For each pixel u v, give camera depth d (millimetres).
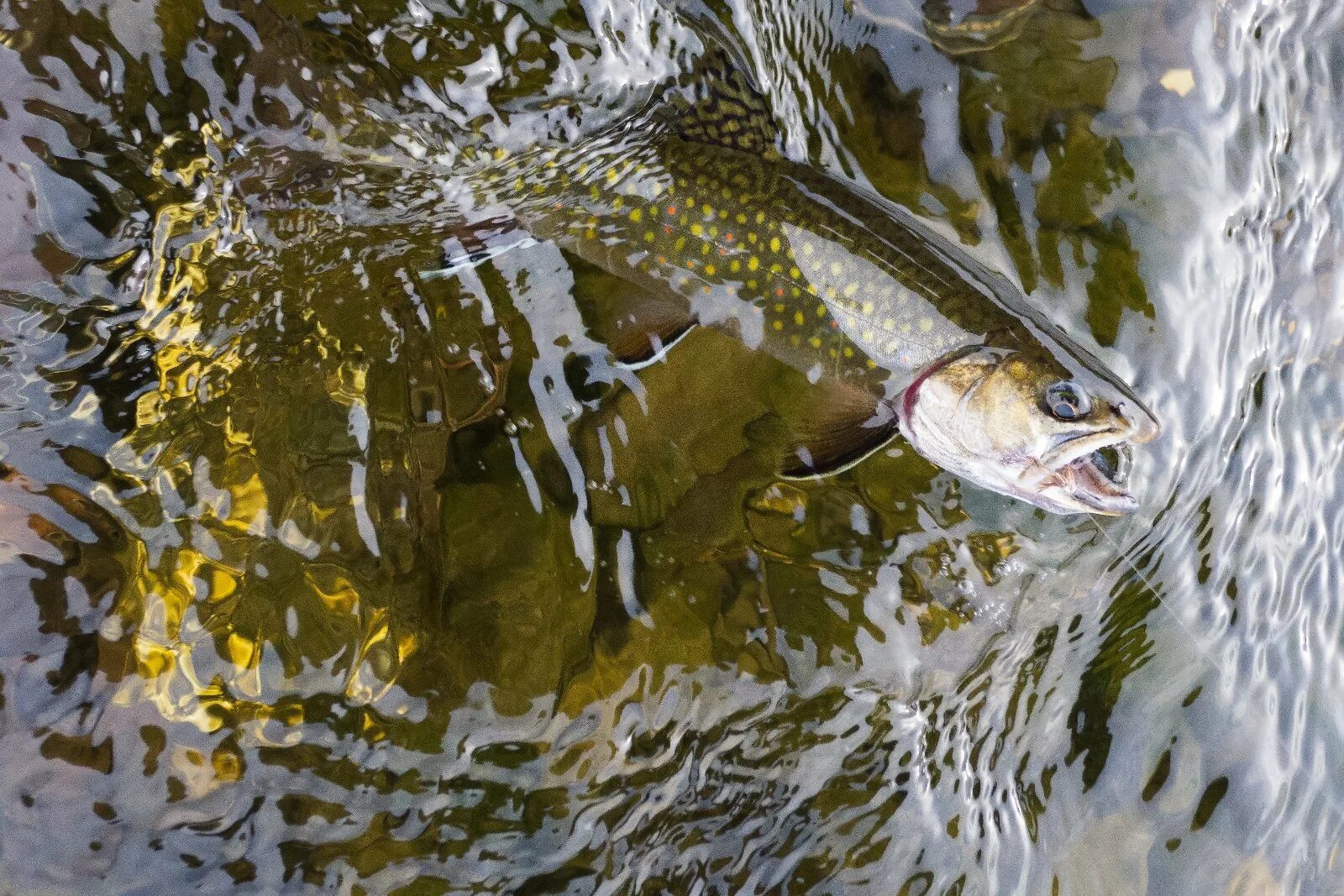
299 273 731
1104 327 775
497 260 744
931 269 764
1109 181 793
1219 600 785
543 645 706
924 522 744
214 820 676
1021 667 751
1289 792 776
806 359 759
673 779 706
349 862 681
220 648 689
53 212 708
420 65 742
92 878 665
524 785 695
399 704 694
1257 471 797
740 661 716
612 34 752
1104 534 758
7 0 703
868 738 723
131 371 710
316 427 719
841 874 713
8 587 679
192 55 722
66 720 673
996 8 804
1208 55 812
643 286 751
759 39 769
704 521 730
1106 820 752
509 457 728
